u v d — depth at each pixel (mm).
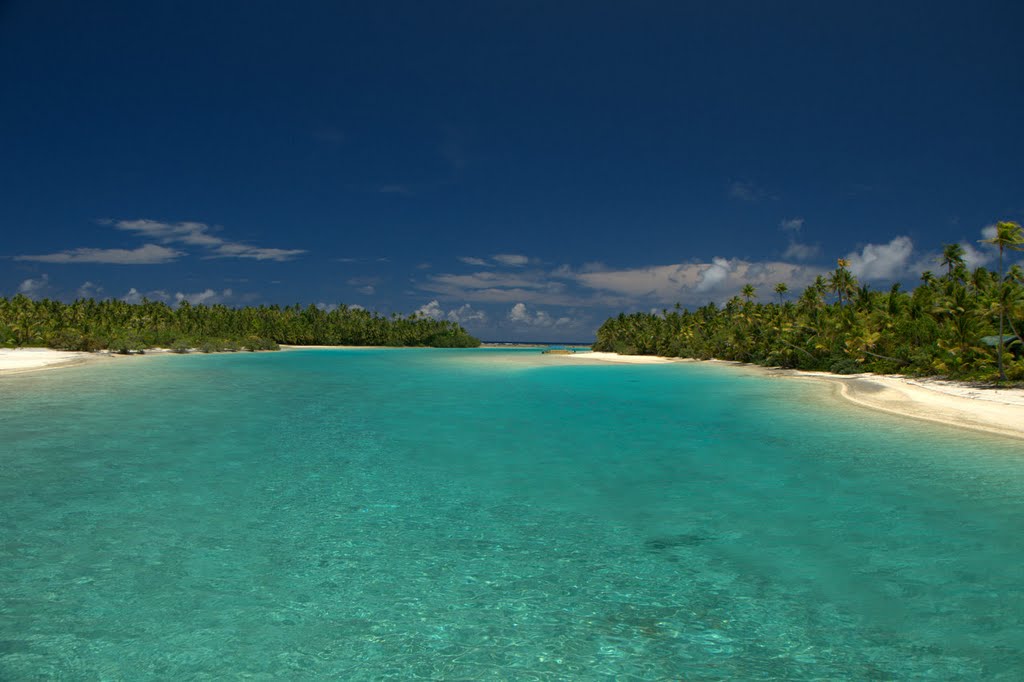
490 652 7211
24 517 12086
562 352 116938
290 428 23312
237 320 142375
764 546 10727
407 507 13047
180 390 37188
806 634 7621
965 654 7141
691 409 29922
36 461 17094
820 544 10820
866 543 10852
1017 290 36031
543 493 14188
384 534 11352
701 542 10938
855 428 23500
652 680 6602
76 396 32812
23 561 9852
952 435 21734
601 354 110125
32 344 80812
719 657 7082
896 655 7121
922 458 17953
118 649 7176
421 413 28062
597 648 7305
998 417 24250
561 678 6645
